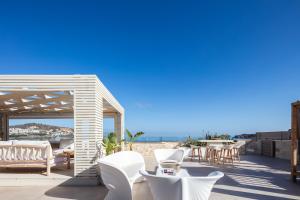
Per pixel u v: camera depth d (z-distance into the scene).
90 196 4.68
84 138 5.70
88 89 5.78
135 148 12.68
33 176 5.93
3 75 5.82
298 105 5.96
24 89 5.80
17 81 5.82
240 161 10.10
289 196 4.61
